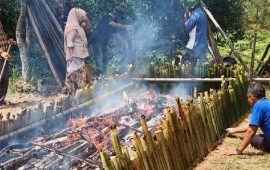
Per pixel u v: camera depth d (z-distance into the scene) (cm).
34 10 634
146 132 295
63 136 349
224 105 422
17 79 684
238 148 374
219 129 404
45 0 629
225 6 991
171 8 788
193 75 524
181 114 342
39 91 625
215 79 493
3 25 855
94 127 363
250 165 353
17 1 850
